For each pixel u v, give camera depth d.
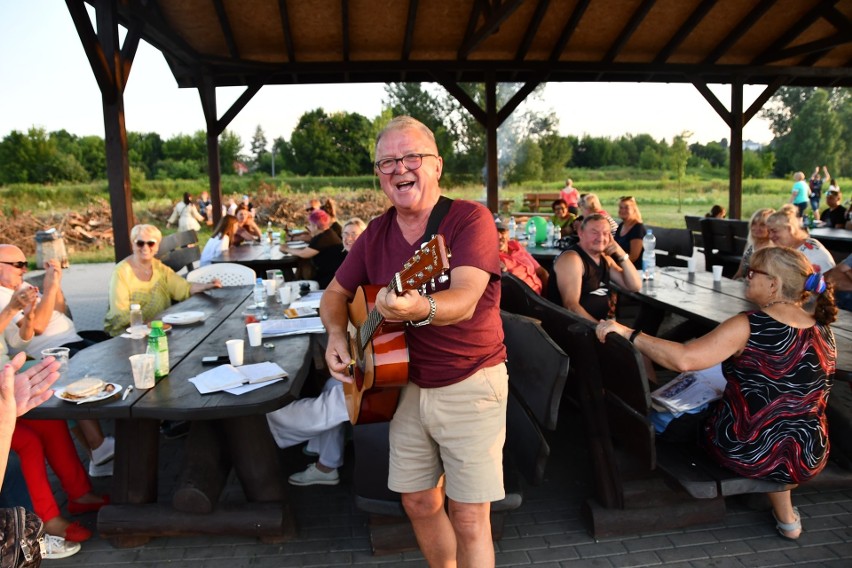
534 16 8.75
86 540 2.76
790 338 2.35
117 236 6.30
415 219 1.88
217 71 9.55
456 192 32.19
